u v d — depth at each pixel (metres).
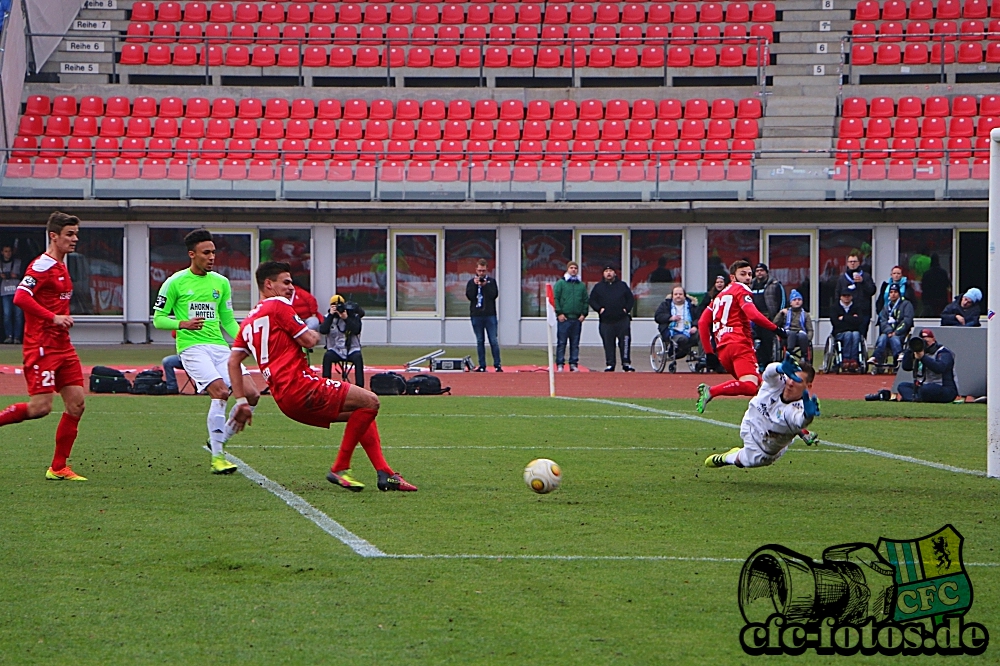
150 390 31.12
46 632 9.08
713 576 10.88
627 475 17.12
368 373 37.94
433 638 8.97
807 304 51.56
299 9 65.44
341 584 10.51
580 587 10.46
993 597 10.28
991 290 17.16
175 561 11.36
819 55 61.50
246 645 8.78
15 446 19.92
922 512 14.14
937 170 50.69
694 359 39.88
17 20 56.50
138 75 61.50
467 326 52.25
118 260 51.88
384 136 57.72
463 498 15.01
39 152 51.97
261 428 22.95
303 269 52.16
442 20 66.31
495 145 56.72
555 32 64.69
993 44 61.06
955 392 29.55
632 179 51.84
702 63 62.59
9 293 50.38
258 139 56.81
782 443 16.38
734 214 51.22
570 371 40.03
